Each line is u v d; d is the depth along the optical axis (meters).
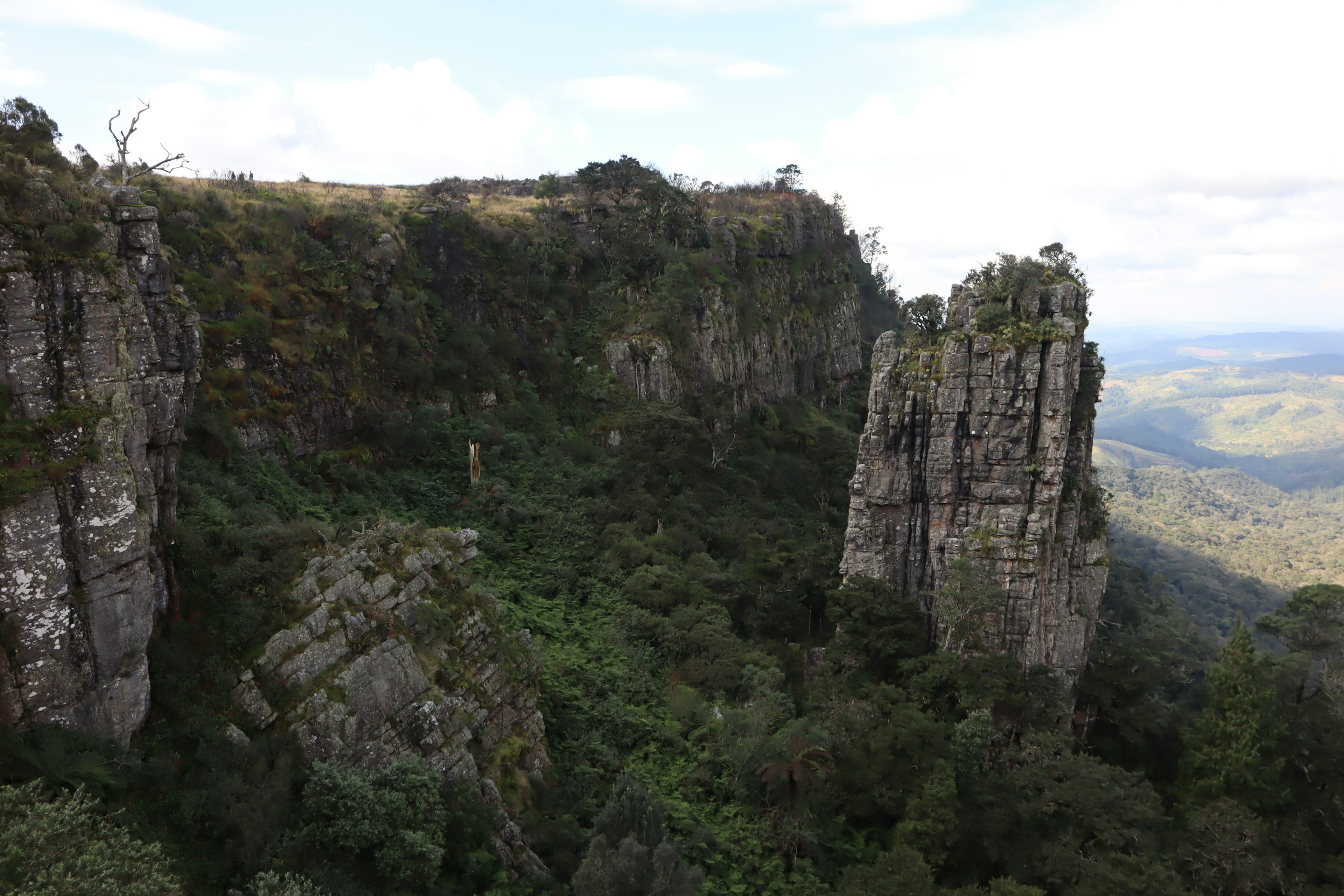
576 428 74.50
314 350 53.69
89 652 22.20
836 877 35.22
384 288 62.06
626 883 25.78
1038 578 47.41
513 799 30.66
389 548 32.12
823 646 56.06
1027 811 37.69
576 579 53.25
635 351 79.38
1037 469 47.00
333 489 50.84
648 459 69.81
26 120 23.56
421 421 60.31
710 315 88.06
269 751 25.31
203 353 46.34
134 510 23.31
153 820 22.23
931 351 50.09
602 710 39.88
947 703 46.00
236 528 31.25
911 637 48.81
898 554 51.50
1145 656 54.56
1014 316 48.88
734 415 84.81
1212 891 36.41
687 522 64.38
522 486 61.44
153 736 24.20
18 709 20.69
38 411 21.28
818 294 117.69
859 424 114.25
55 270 21.72
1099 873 33.78
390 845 24.38
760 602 56.84
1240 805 39.75
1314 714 47.66
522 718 34.22
